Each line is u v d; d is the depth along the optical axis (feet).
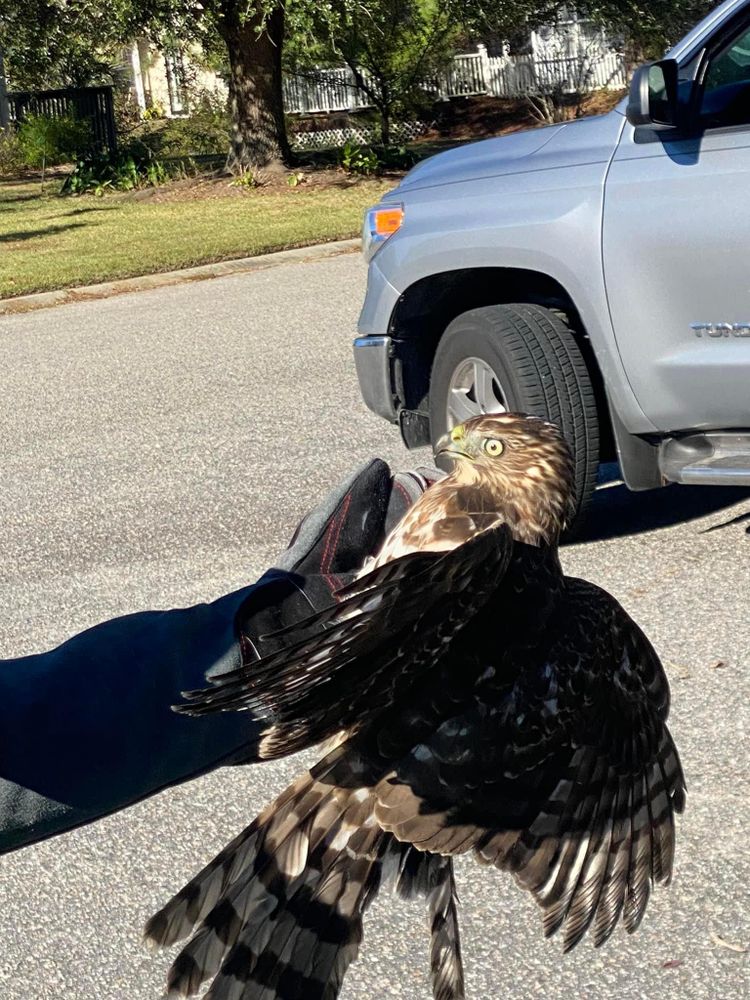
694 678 15.17
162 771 6.53
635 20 78.95
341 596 5.08
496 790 6.03
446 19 87.76
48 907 12.19
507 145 20.40
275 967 5.62
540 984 10.61
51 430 28.78
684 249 17.57
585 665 6.32
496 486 6.86
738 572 18.06
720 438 18.29
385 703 5.70
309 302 42.80
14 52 89.40
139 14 73.41
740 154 17.24
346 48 91.61
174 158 90.48
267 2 67.51
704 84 17.66
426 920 11.48
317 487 23.32
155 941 5.52
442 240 20.07
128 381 33.06
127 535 21.57
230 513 22.26
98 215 70.03
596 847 6.41
